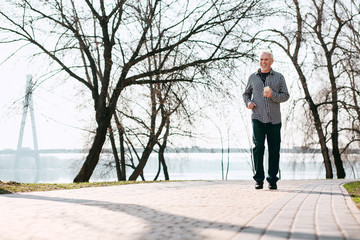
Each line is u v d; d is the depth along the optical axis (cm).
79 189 735
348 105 2186
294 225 314
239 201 505
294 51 2109
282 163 2256
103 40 1473
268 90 665
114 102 1518
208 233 288
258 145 695
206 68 1451
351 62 2086
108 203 489
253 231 292
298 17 1972
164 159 2344
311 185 838
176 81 1498
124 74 1518
